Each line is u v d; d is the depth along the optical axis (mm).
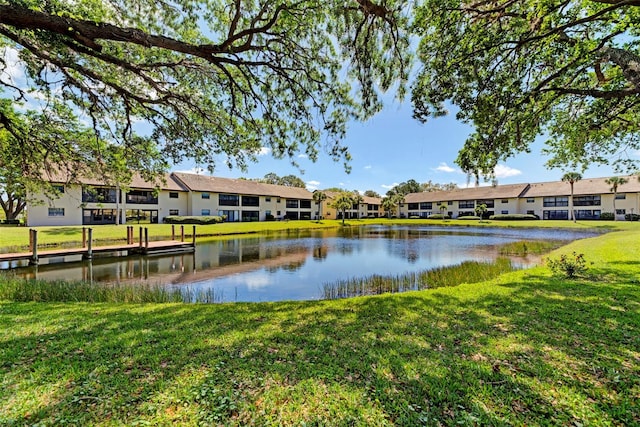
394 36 4188
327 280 9289
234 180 41219
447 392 2420
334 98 5664
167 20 5281
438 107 5531
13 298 6367
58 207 24781
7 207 26641
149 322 4238
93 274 10180
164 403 2273
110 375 2678
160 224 28172
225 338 3576
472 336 3545
